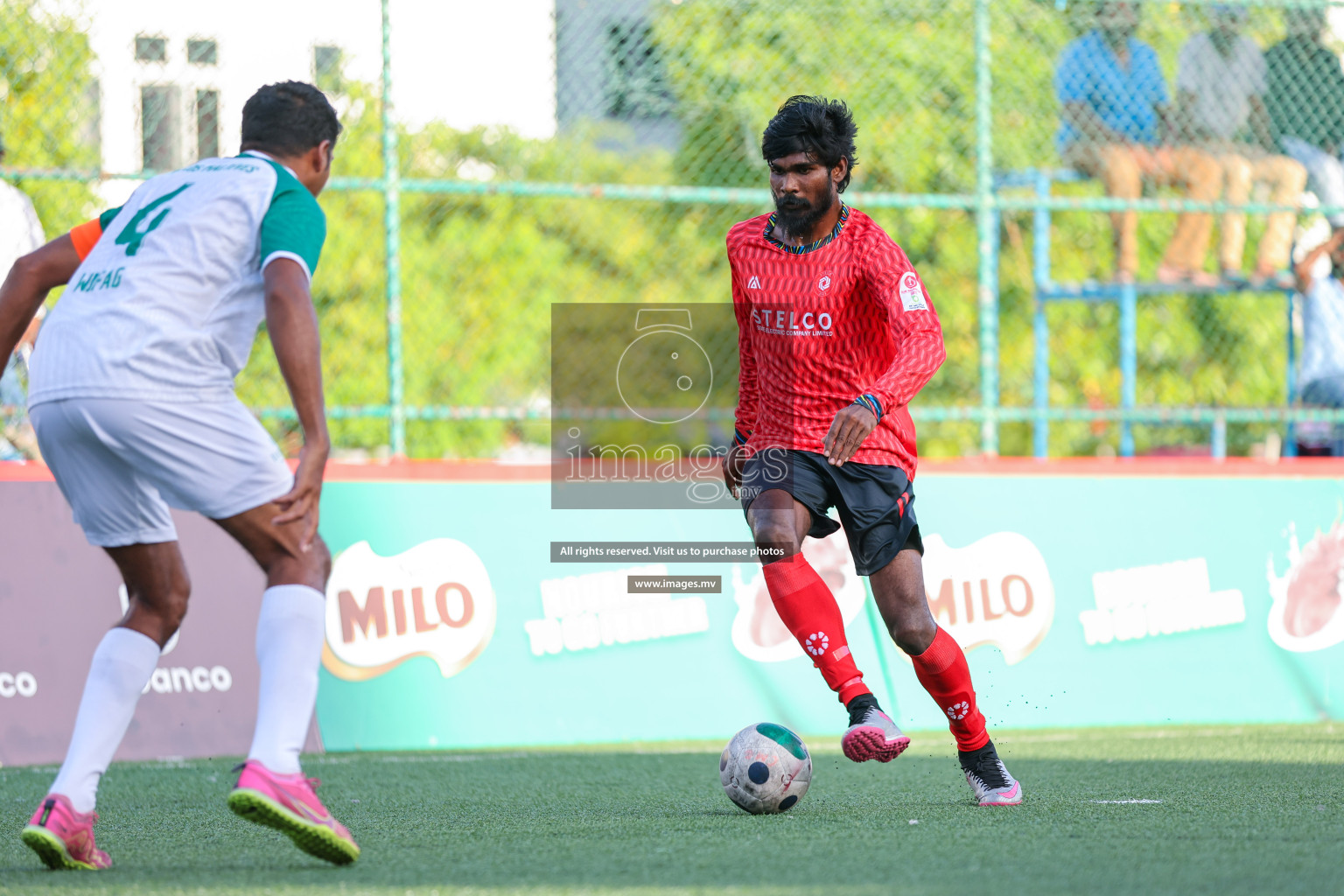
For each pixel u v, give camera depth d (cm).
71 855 1037
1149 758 1892
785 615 1358
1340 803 1399
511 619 2203
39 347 1042
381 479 2183
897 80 3092
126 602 2072
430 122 2912
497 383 3359
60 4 2352
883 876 969
